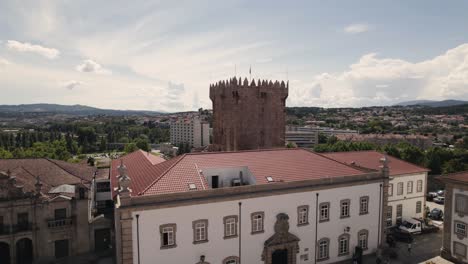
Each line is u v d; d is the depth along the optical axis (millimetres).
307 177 41500
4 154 99062
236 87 57781
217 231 35531
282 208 38688
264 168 41500
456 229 43906
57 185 51250
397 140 189000
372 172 44938
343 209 42719
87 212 48344
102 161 110688
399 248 48531
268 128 61219
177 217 33750
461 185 43094
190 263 34531
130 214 31969
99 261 45656
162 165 41375
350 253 43469
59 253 46938
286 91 62250
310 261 40719
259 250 37688
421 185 58500
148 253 32844
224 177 40156
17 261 45156
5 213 43688
